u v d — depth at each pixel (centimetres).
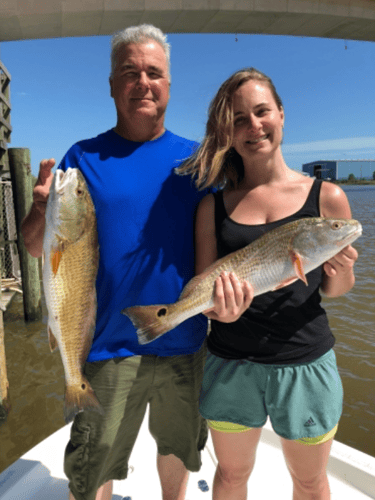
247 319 179
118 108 208
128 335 202
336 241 166
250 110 180
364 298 916
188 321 209
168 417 222
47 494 254
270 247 173
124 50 199
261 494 262
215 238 197
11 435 458
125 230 198
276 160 188
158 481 276
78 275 180
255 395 182
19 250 835
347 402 498
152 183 203
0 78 950
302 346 176
